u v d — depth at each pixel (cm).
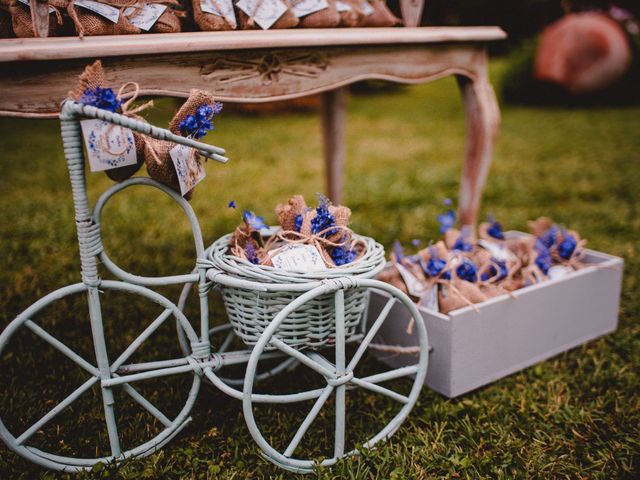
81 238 144
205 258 159
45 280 273
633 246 312
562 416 182
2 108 144
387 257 307
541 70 825
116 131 138
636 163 497
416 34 204
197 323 237
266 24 180
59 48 143
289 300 152
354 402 189
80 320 238
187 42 158
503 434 173
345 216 172
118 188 147
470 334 186
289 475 158
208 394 192
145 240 327
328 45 185
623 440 171
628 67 790
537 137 618
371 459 162
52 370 203
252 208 386
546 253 222
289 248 164
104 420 177
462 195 250
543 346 212
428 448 167
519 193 416
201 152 154
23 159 534
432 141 623
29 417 177
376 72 203
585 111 784
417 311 166
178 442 170
